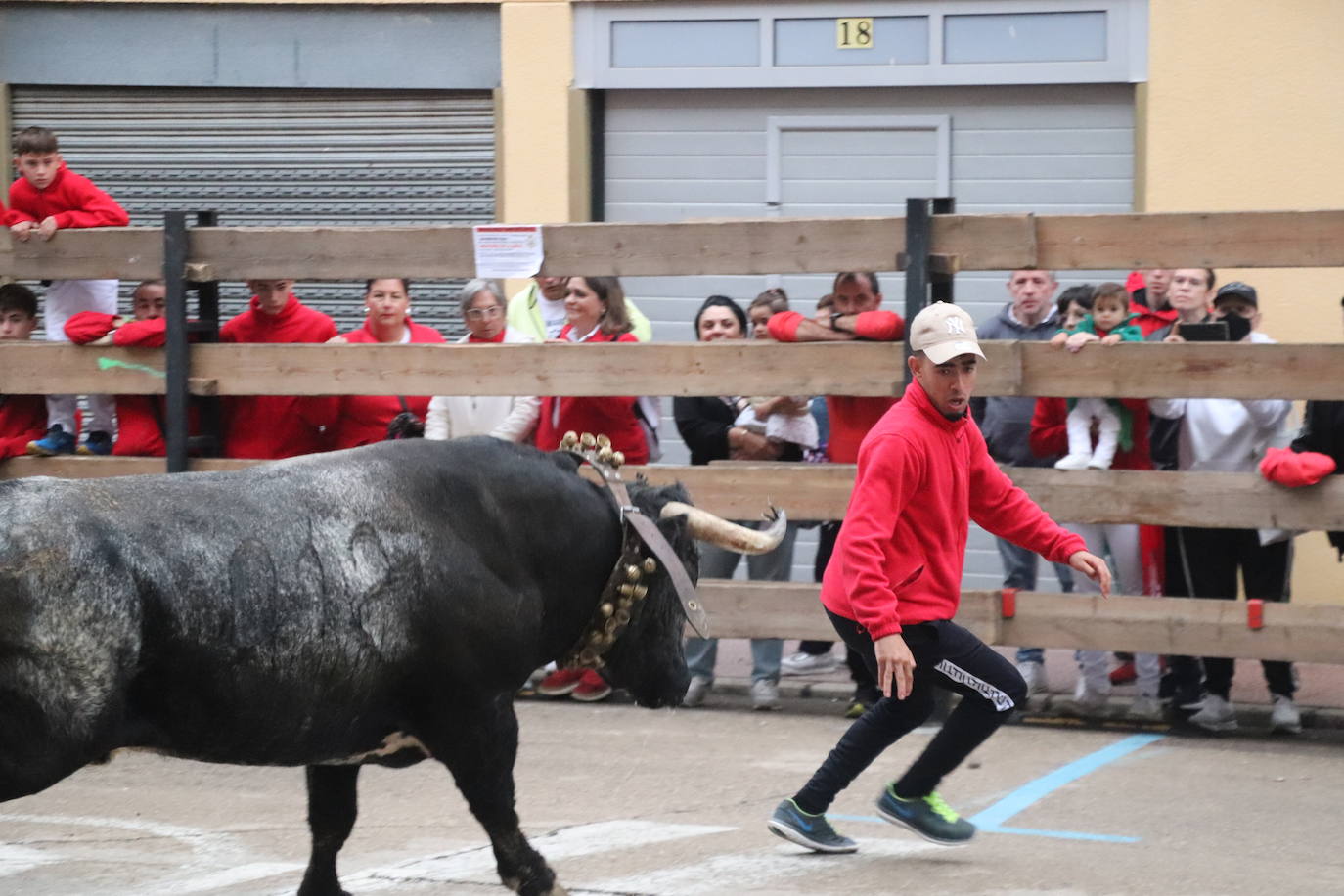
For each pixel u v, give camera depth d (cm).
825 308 1393
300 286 1898
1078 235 1245
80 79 1903
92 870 920
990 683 891
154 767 1181
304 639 692
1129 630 1252
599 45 1784
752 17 1750
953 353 859
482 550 750
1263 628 1224
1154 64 1642
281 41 1858
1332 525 1209
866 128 1750
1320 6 1589
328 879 823
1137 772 1141
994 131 1717
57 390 1420
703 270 1312
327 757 733
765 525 1336
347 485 724
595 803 1059
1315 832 986
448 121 1834
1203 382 1217
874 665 909
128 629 650
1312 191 1606
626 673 838
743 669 1517
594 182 1812
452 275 1362
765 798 1072
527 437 1398
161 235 1391
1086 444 1276
